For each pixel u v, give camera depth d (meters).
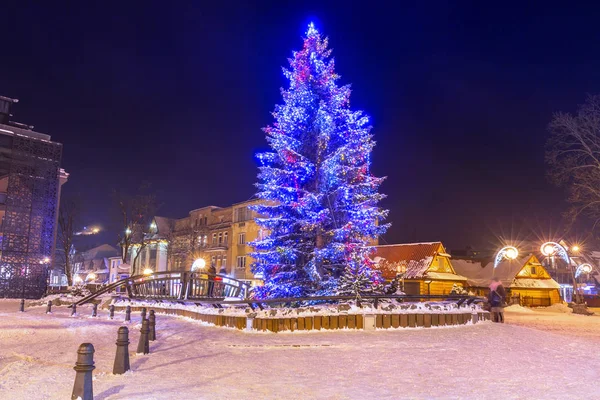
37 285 40.53
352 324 14.68
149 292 27.59
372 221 21.25
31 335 14.10
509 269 55.25
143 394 7.30
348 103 22.91
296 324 14.59
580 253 52.25
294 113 21.22
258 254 21.06
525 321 27.78
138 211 51.91
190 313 19.38
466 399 7.49
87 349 6.76
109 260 79.31
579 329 22.38
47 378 8.09
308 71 22.23
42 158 42.91
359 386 8.29
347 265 19.05
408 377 9.05
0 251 39.81
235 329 15.35
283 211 21.45
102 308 27.20
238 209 57.62
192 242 59.59
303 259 21.08
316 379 8.82
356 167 21.78
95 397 7.07
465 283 55.22
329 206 20.70
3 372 8.57
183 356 10.93
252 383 8.40
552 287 55.53
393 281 19.58
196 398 7.20
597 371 10.08
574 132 34.25
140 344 11.09
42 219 42.00
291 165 21.44
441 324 15.65
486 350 12.07
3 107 47.69
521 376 9.27
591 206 35.44
